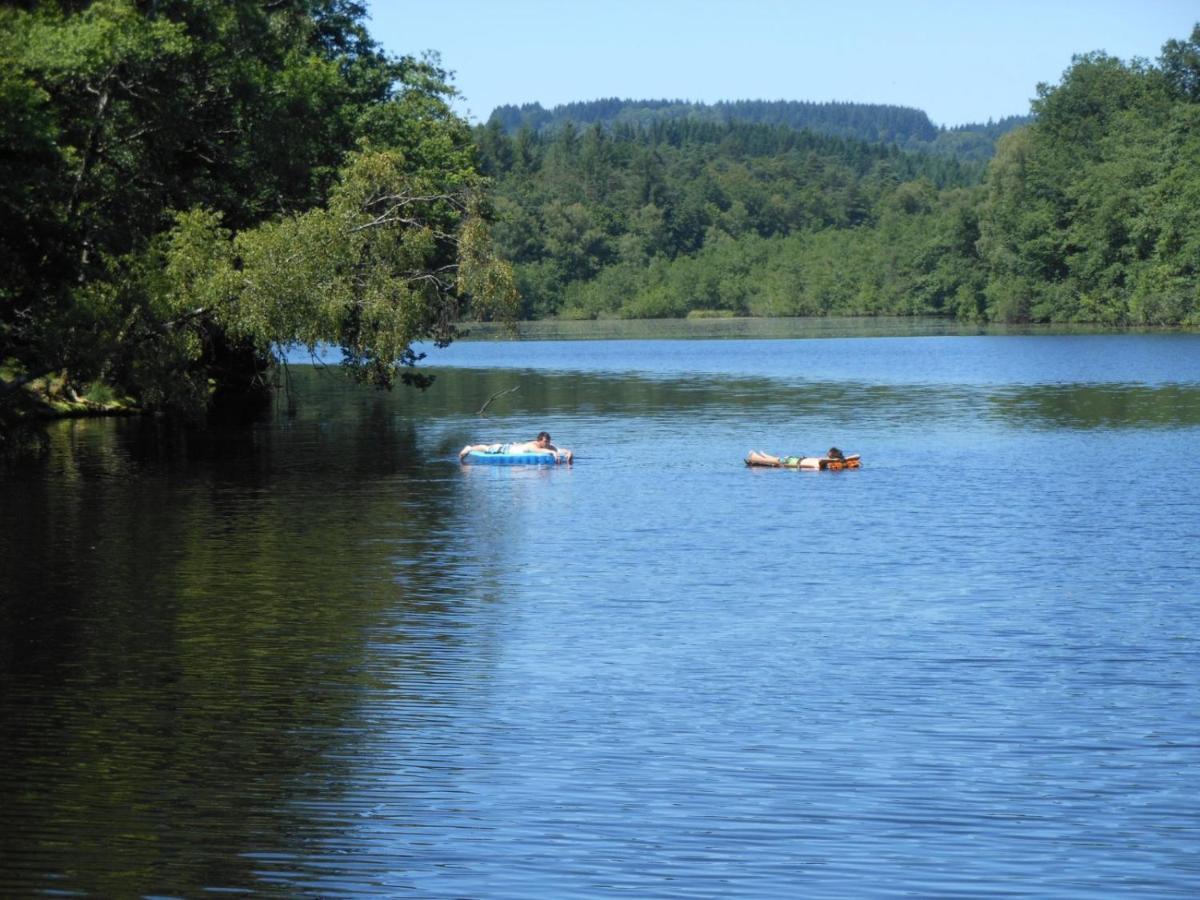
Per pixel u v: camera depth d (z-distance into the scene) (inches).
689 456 3823.8
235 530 2600.9
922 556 2327.8
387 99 5506.9
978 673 1601.9
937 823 1162.0
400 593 2039.9
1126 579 2114.9
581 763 1304.1
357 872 1069.1
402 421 4965.6
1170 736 1373.0
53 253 3526.1
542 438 3722.9
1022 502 2910.9
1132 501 2896.2
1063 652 1691.7
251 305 3779.5
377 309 4099.4
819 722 1424.7
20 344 3592.5
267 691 1534.2
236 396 6136.8
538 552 2380.7
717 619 1877.5
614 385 6697.8
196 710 1462.8
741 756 1321.4
